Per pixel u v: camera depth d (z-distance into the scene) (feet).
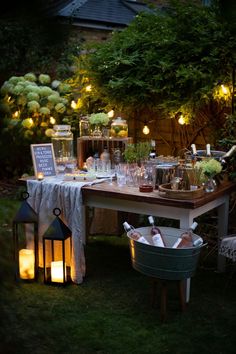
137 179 11.66
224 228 12.25
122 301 10.70
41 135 18.37
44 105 18.98
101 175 12.57
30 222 11.17
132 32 17.01
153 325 9.53
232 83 14.07
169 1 11.82
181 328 9.41
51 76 20.45
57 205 11.69
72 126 18.85
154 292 10.30
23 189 13.42
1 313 2.77
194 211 10.42
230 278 11.87
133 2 26.63
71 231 11.51
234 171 12.46
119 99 16.22
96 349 8.54
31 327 3.22
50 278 11.65
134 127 17.22
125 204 11.16
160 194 10.50
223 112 14.65
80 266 11.59
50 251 11.76
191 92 14.44
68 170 12.92
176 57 14.84
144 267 9.61
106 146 13.65
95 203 11.63
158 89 14.92
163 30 15.58
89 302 10.62
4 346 2.77
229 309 10.31
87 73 17.07
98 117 13.67
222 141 13.12
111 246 14.67
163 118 15.97
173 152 16.28
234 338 8.98
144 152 12.67
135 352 8.45
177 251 9.11
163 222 15.05
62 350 3.73
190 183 10.57
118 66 16.16
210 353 8.43
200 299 10.84
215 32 13.53
